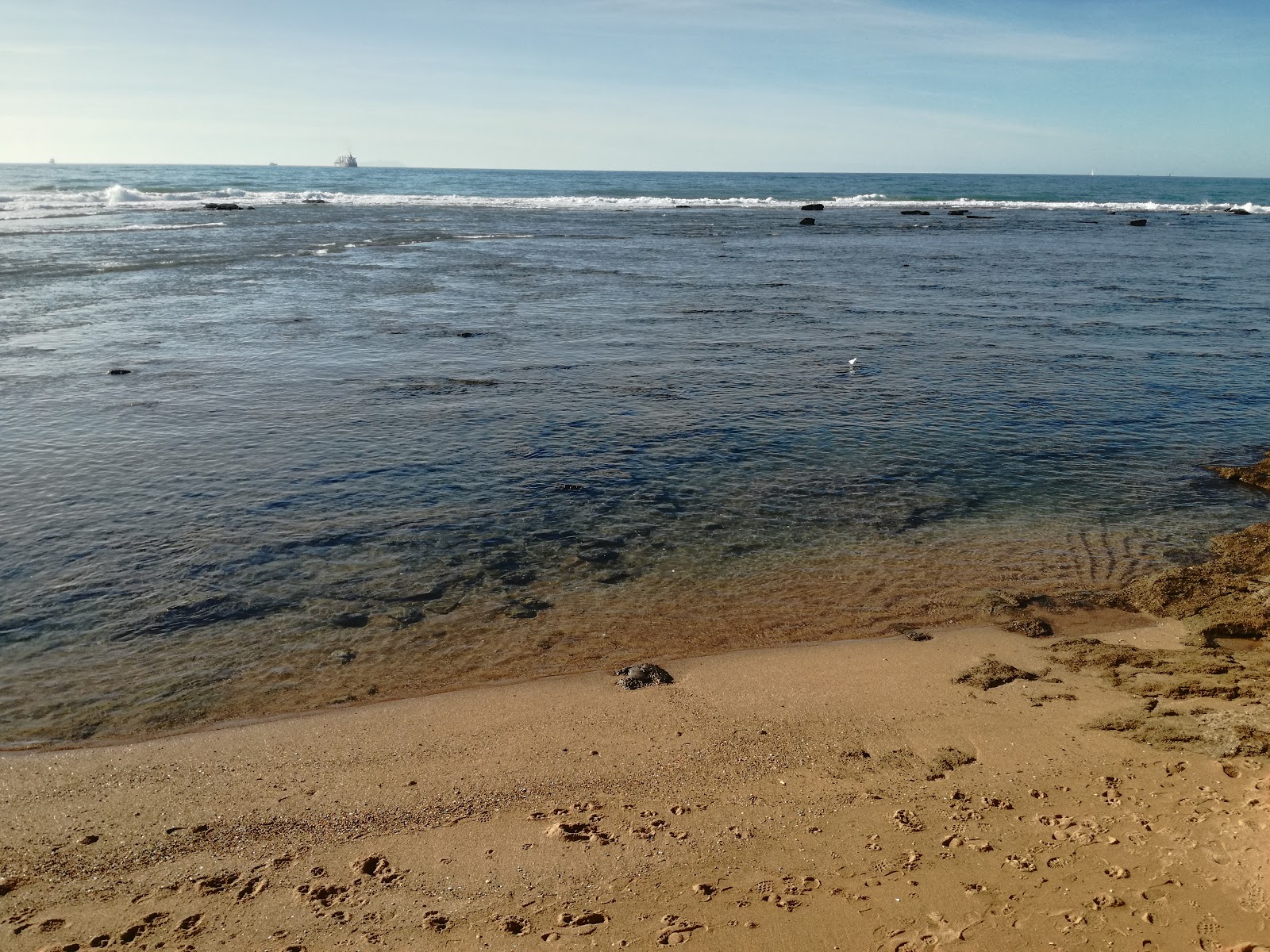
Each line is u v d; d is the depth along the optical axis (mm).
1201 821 4148
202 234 36594
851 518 8719
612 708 5547
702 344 16938
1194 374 14875
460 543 7926
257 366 14469
